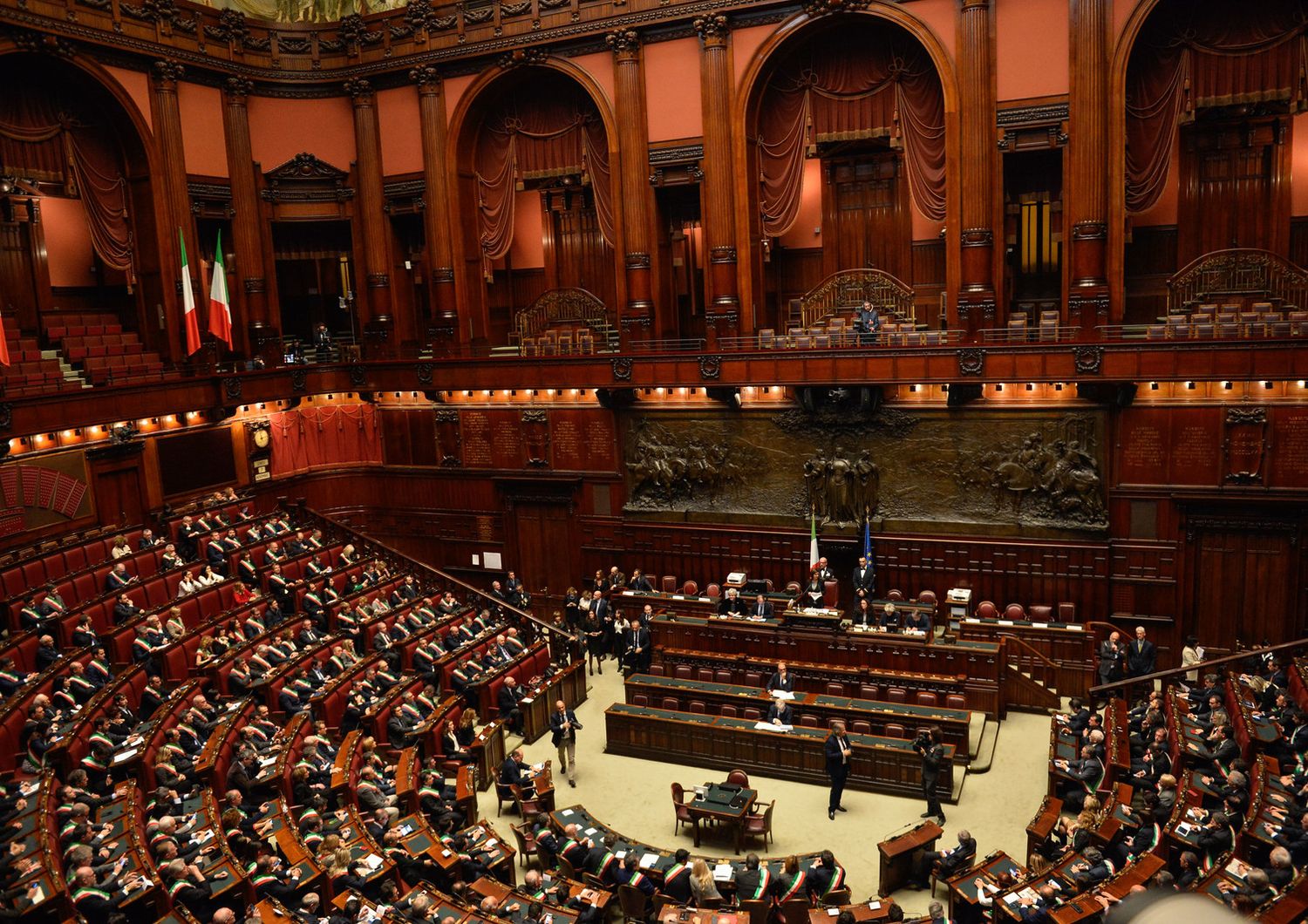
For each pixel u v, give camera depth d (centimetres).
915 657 1919
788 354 2175
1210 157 2155
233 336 2530
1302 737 1427
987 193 2094
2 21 2002
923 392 2166
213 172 2470
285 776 1455
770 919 1261
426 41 2483
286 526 2380
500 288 2895
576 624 2342
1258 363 1841
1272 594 1972
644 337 2395
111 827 1244
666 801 1677
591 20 2330
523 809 1562
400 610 2134
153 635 1784
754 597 2238
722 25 2225
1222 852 1201
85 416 2064
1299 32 1923
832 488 2248
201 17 2405
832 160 2438
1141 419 2009
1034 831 1376
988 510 2150
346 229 2784
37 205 2333
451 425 2609
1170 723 1589
